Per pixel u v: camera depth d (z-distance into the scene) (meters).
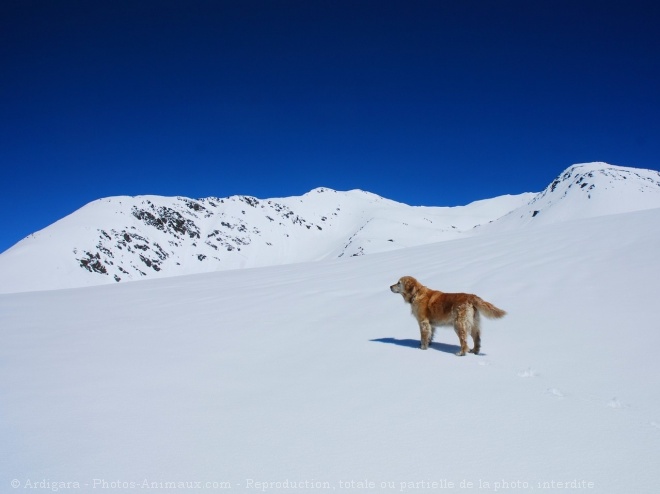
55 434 3.46
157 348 6.27
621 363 5.03
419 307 6.25
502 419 3.62
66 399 4.25
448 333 7.05
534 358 5.36
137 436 3.42
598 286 8.62
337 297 9.81
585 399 4.05
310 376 4.88
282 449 3.16
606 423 3.53
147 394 4.38
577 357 5.30
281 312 8.60
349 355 5.72
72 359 5.72
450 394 4.21
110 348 6.30
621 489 2.61
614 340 5.82
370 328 7.18
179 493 2.62
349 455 3.05
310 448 3.17
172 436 3.41
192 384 4.68
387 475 2.79
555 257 11.69
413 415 3.72
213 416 3.79
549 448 3.12
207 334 7.09
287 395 4.28
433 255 15.03
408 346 6.18
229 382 4.73
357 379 4.73
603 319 6.73
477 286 9.61
